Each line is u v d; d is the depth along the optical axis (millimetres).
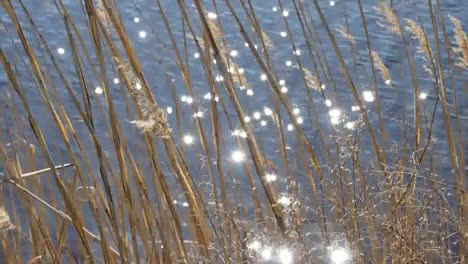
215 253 3039
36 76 2586
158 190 2959
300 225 3031
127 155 2842
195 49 7988
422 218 3170
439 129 6023
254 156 2859
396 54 7863
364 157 4078
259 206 3244
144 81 2723
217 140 3158
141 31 8406
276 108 3459
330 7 9258
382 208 3309
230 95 2795
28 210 2898
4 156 3006
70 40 2408
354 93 3484
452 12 8953
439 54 3559
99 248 4289
